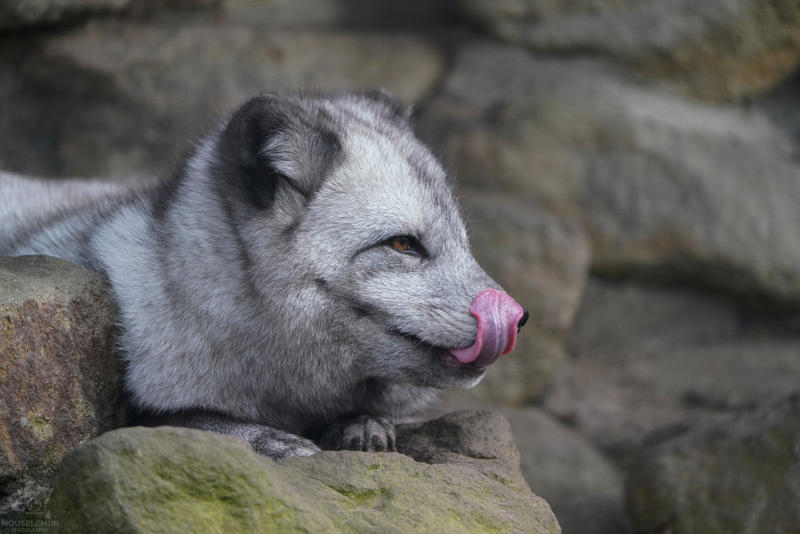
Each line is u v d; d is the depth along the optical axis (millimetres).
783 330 14781
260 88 13648
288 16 14727
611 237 14359
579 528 10648
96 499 5340
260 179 6973
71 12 12109
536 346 13492
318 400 7445
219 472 5430
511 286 13453
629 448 12430
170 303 7223
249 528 5375
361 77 14461
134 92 12984
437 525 5812
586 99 14438
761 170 14469
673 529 9672
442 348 7035
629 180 14312
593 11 14461
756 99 14711
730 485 9445
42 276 6719
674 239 14273
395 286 6973
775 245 14227
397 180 7098
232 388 7309
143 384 7172
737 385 13320
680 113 14555
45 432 6328
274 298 7020
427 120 14594
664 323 14852
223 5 13766
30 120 12508
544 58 14883
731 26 13984
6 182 10117
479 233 13617
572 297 13664
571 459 11898
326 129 7078
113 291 7289
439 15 15883
